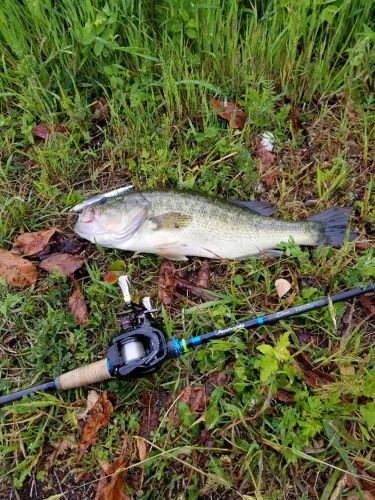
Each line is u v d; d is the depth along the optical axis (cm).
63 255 56
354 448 46
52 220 59
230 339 51
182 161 61
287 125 62
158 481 47
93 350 52
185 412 47
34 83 61
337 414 46
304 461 47
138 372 46
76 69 64
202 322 52
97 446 48
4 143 62
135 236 54
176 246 54
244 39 65
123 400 49
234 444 47
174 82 60
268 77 65
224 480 45
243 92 65
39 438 48
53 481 47
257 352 51
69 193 60
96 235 54
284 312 49
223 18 64
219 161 60
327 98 64
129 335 46
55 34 61
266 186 60
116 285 55
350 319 52
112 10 60
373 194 59
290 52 62
